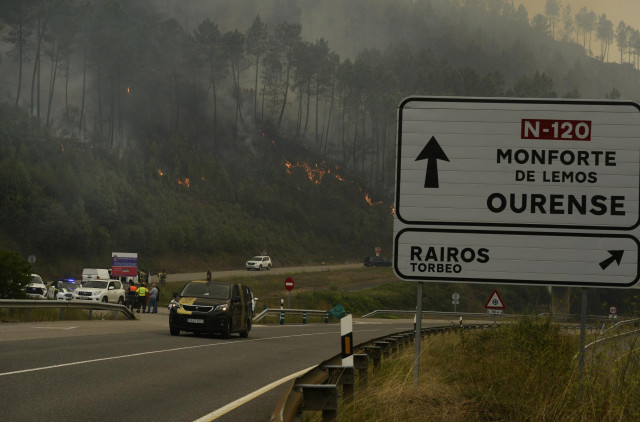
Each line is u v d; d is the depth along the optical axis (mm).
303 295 73312
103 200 88688
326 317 54438
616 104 8547
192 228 104188
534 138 8594
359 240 139125
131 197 96125
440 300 85125
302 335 30328
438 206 8617
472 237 8562
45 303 27922
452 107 8688
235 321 24688
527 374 10406
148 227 93875
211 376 13398
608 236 8445
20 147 87938
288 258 120188
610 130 8539
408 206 8641
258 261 102375
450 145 8664
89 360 14508
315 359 18172
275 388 12125
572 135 8562
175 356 16625
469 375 11422
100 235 84812
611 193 8484
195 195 122438
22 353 15117
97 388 10914
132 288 44250
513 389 9820
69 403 9445
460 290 87438
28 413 8578
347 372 8195
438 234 8602
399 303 81938
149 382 11992
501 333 15578
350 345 8195
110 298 46625
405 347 18000
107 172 97562
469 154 8633
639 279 8352
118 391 10773
